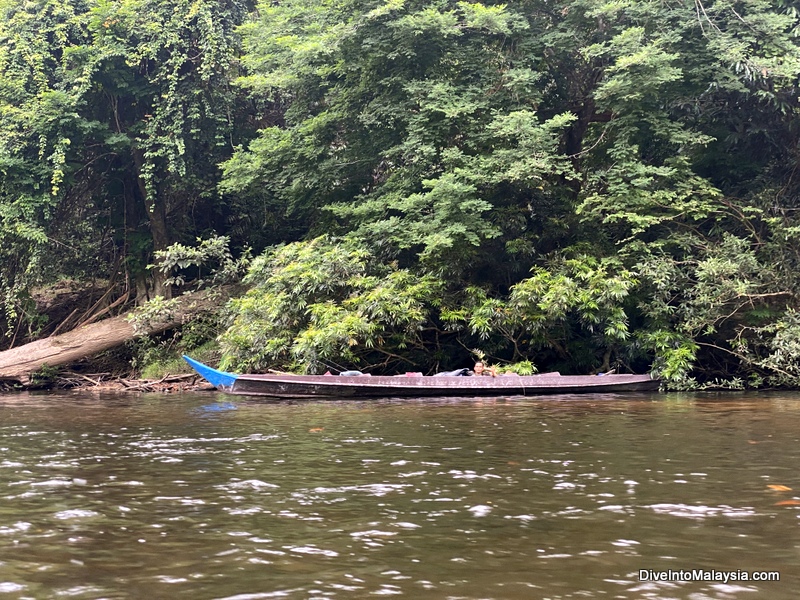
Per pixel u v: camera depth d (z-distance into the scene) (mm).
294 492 4676
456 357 14672
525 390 12062
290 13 17469
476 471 5309
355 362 13617
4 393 14500
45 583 3098
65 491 4758
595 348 14445
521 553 3445
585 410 9500
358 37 14789
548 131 13422
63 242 18438
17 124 15641
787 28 14531
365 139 16141
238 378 11688
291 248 14391
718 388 13117
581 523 3939
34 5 16625
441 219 13141
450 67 15047
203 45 16609
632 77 13070
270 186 17266
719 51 13578
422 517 4066
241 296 15414
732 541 3623
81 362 16797
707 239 13891
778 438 6891
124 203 19188
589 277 12719
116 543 3639
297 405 10469
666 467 5441
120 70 16719
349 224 15586
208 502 4434
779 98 13789
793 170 14562
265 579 3121
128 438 7156
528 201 14578
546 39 14711
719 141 14852
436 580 3096
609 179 13336
